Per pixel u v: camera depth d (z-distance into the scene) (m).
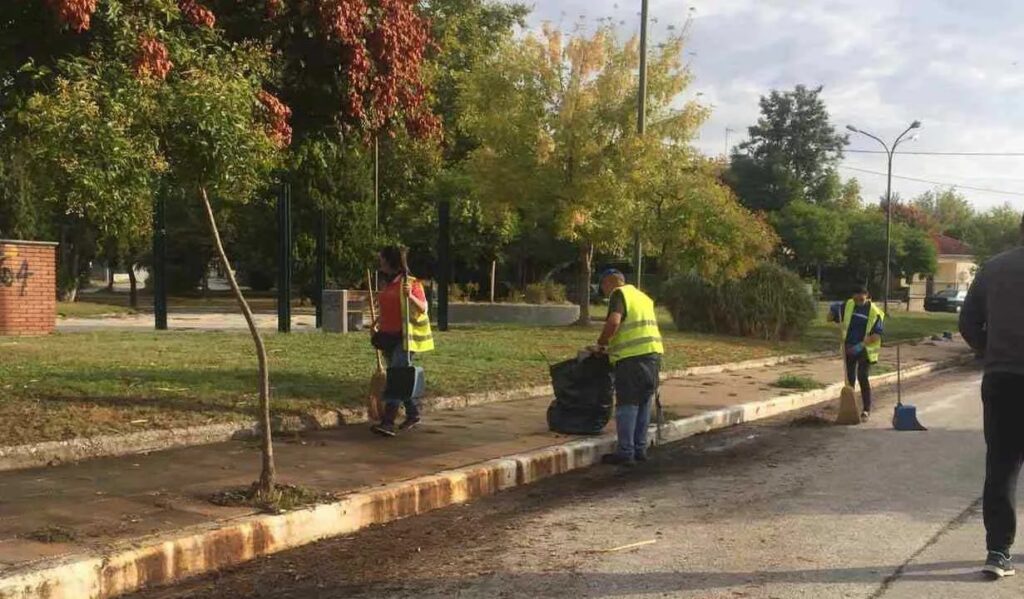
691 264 21.19
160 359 12.02
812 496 7.32
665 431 10.16
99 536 5.24
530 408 10.88
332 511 6.17
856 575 5.22
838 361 18.89
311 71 8.70
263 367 6.25
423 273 37.81
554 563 5.52
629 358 8.66
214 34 7.35
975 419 11.75
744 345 20.16
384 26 8.54
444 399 10.66
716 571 5.32
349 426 9.20
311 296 37.16
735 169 72.06
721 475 8.27
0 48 6.96
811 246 57.41
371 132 9.66
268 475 6.24
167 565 5.14
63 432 7.40
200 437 8.02
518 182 21.34
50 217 30.92
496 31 35.00
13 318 17.53
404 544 5.98
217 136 5.64
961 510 6.77
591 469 8.57
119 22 6.67
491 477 7.57
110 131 5.29
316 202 30.17
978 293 5.31
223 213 30.66
